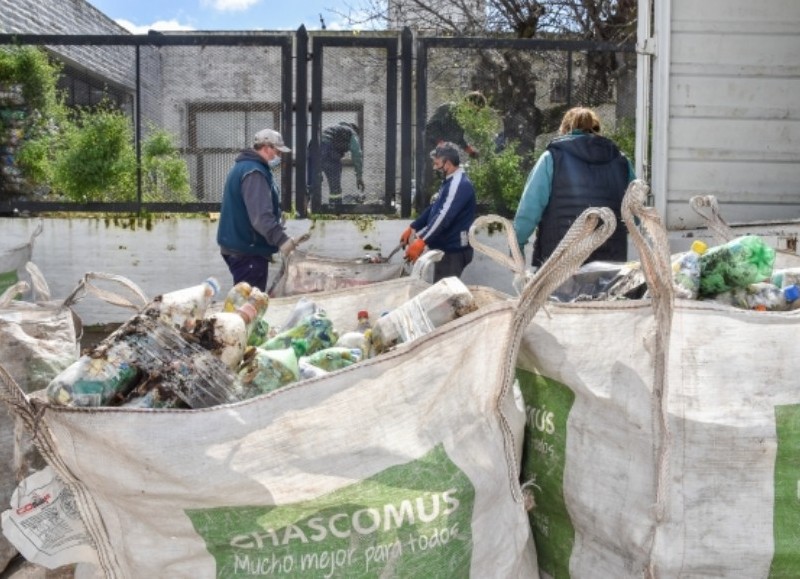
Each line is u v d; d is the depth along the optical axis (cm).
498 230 736
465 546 195
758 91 677
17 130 749
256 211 544
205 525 177
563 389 223
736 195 682
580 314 217
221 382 193
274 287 526
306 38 748
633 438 205
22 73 740
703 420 198
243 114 756
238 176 561
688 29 671
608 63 745
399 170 765
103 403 187
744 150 680
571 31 1227
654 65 683
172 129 755
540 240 530
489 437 203
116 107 772
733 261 234
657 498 194
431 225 591
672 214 686
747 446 198
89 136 742
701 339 200
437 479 188
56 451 176
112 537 183
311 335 261
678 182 683
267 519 178
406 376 185
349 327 329
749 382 199
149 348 193
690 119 679
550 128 746
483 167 743
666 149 678
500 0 1210
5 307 292
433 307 226
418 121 748
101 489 178
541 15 1205
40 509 191
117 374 189
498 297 253
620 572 210
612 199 512
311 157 754
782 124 678
